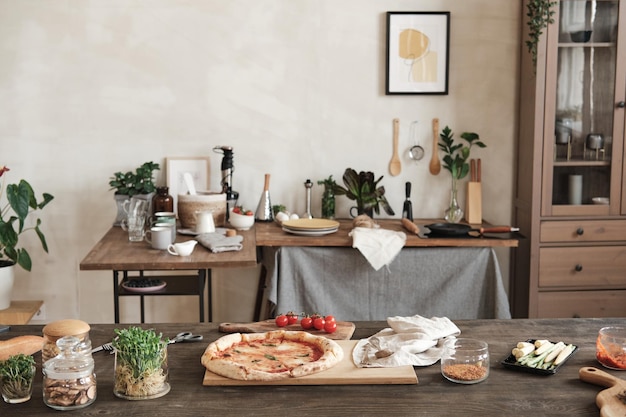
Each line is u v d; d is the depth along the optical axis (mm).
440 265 4043
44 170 4508
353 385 1984
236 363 2008
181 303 4691
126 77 4473
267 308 4496
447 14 4500
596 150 4277
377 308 4066
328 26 4504
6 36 4402
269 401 1886
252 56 4504
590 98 4254
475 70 4578
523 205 4457
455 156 4660
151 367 1897
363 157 4609
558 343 2229
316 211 4617
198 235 3908
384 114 4578
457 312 4070
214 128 4543
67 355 1857
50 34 4414
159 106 4504
